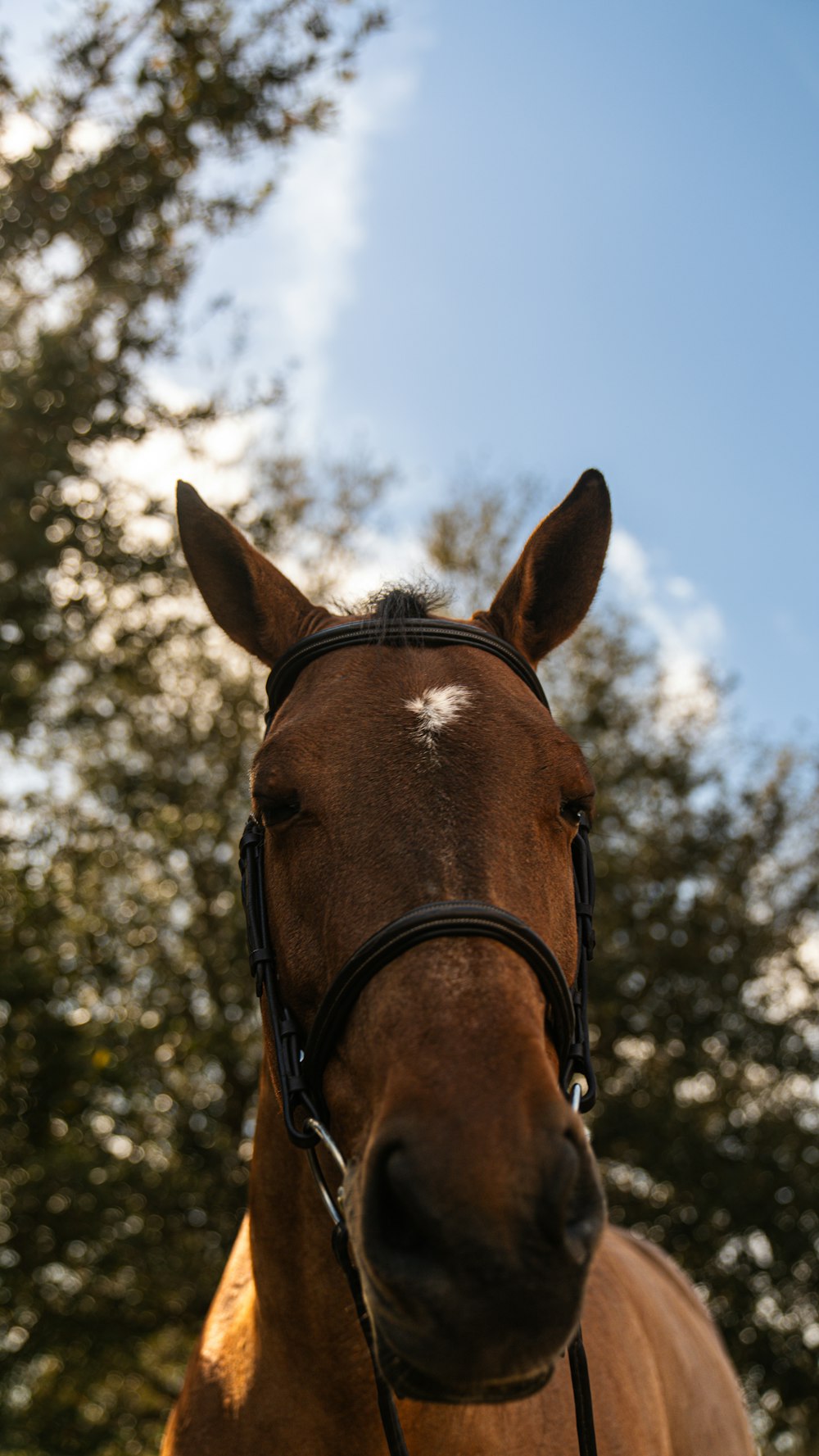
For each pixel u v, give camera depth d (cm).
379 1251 135
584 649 1720
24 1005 832
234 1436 203
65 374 850
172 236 898
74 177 862
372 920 165
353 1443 189
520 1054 141
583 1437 186
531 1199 128
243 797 1454
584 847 212
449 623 212
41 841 893
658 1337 333
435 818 171
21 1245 975
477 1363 125
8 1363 1033
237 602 246
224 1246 1359
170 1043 1296
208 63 859
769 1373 1429
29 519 830
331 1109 170
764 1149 1503
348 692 193
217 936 1415
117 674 973
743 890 1670
